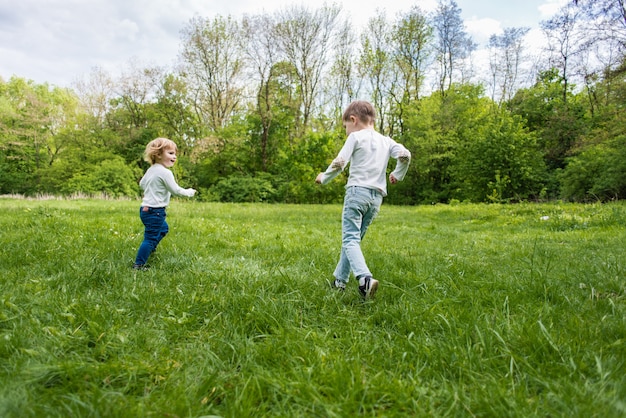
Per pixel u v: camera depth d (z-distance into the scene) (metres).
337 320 2.41
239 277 3.32
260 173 28.48
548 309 2.36
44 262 3.63
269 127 29.56
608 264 3.75
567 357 1.76
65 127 34.38
